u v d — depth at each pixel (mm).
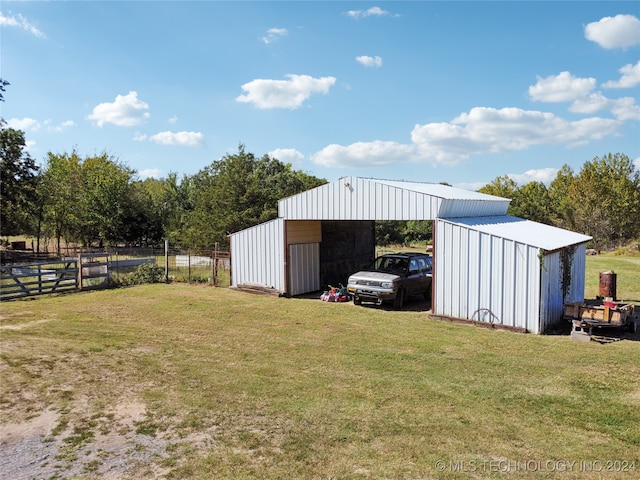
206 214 34156
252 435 5586
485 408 6430
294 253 17703
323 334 11070
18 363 8484
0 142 36812
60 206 39906
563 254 12391
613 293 13016
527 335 10961
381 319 12930
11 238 59312
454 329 11625
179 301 16000
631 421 6008
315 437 5516
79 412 6316
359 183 14945
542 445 5316
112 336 10797
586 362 8680
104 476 4680
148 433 5672
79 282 19453
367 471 4711
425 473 4672
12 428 5844
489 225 13734
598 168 42906
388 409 6387
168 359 8859
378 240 43625
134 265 24781
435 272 13000
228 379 7668
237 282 19062
